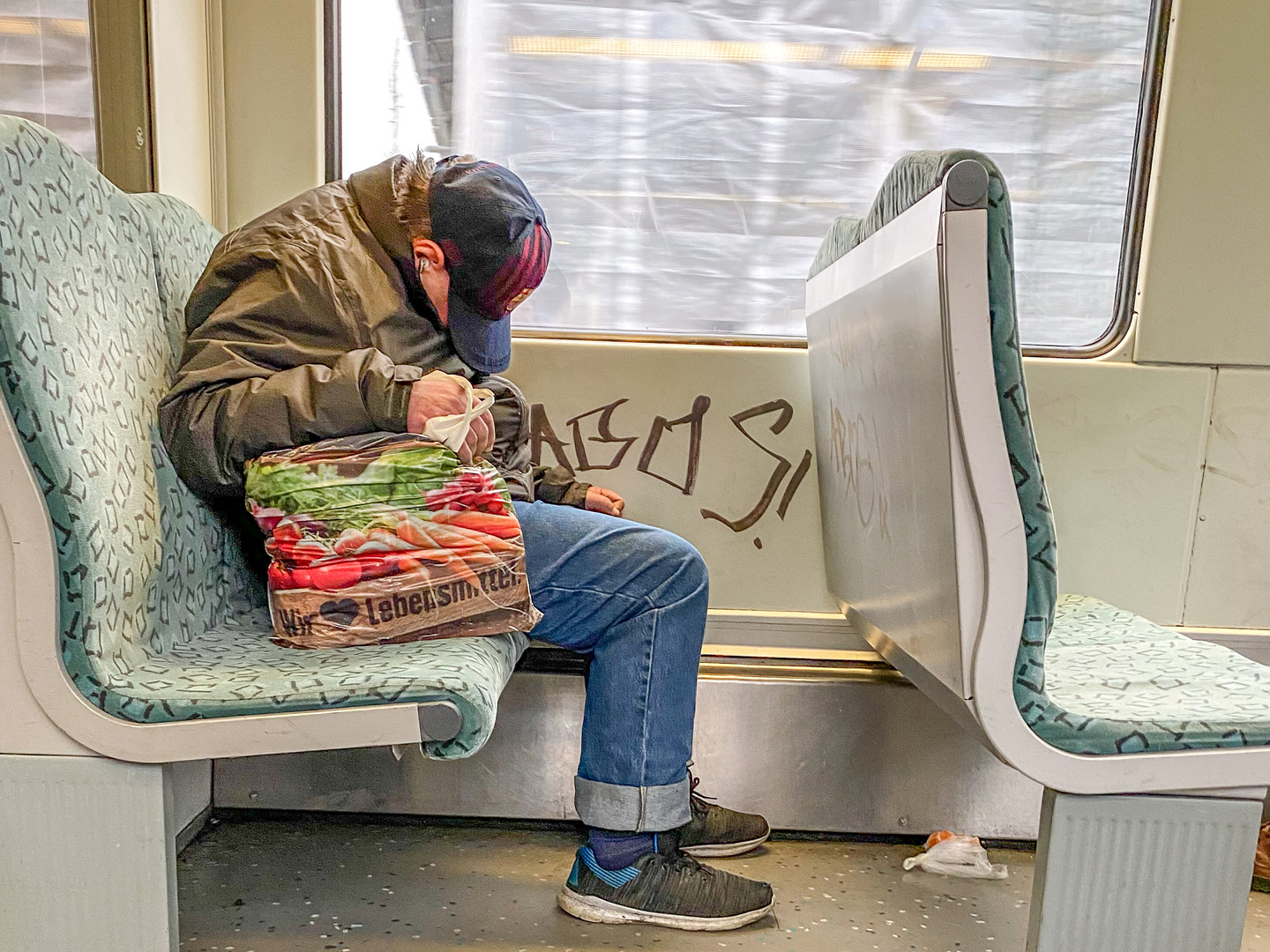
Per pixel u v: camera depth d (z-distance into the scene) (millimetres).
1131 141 1858
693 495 1942
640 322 1938
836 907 1688
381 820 1956
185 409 1238
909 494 1302
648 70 1849
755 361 1905
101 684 1083
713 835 1835
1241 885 1181
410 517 1225
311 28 1790
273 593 1249
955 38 1839
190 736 1078
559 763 1924
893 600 1466
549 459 1925
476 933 1558
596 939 1554
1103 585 1949
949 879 1805
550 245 1438
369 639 1232
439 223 1354
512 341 1892
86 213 1187
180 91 1705
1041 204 1887
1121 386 1891
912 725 1908
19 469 1037
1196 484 1923
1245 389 1895
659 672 1506
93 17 1601
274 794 1942
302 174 1828
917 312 1158
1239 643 1952
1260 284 1860
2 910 1140
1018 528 1104
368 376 1208
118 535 1125
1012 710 1140
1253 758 1143
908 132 1870
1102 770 1146
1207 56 1791
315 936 1537
